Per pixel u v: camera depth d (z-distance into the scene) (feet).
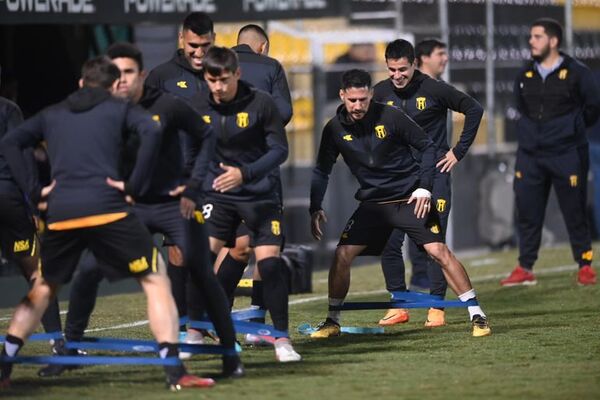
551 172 131.85
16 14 120.47
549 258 166.81
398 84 99.86
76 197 70.33
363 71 90.12
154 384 74.74
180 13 132.98
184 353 82.28
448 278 95.96
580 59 198.18
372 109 91.56
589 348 89.81
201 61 88.17
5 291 131.44
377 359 84.94
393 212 93.40
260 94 81.92
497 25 188.85
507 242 184.24
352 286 140.15
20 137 72.02
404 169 92.89
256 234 83.61
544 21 130.11
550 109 130.72
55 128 71.20
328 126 92.84
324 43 177.17
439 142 102.06
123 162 74.38
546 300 121.80
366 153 91.86
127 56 73.61
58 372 78.18
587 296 123.85
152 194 75.56
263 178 83.30
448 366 81.87
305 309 117.70
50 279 72.84
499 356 86.22
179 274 83.05
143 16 130.00
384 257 104.22
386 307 96.12
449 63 181.37
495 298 124.16
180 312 86.07
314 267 168.14
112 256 71.26
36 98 154.51
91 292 79.66
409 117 93.30
